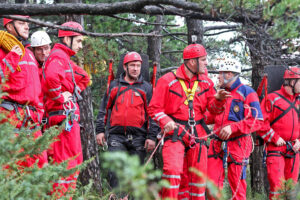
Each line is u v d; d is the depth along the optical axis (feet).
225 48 30.55
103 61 25.79
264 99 22.02
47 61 16.80
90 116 26.20
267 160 22.53
